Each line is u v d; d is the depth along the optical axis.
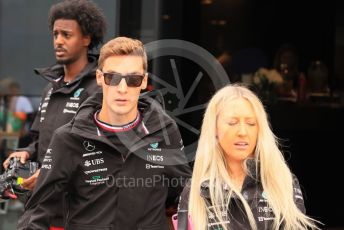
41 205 4.82
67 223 4.86
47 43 9.31
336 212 11.73
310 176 11.64
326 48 12.53
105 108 4.76
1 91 9.48
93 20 6.25
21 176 5.91
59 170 4.73
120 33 8.26
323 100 11.95
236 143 4.32
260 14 12.99
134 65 4.71
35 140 6.58
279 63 12.12
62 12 6.12
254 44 12.43
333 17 12.48
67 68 6.19
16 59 9.41
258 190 4.28
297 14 12.96
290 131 11.47
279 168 4.29
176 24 8.88
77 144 4.74
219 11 12.16
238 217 4.23
